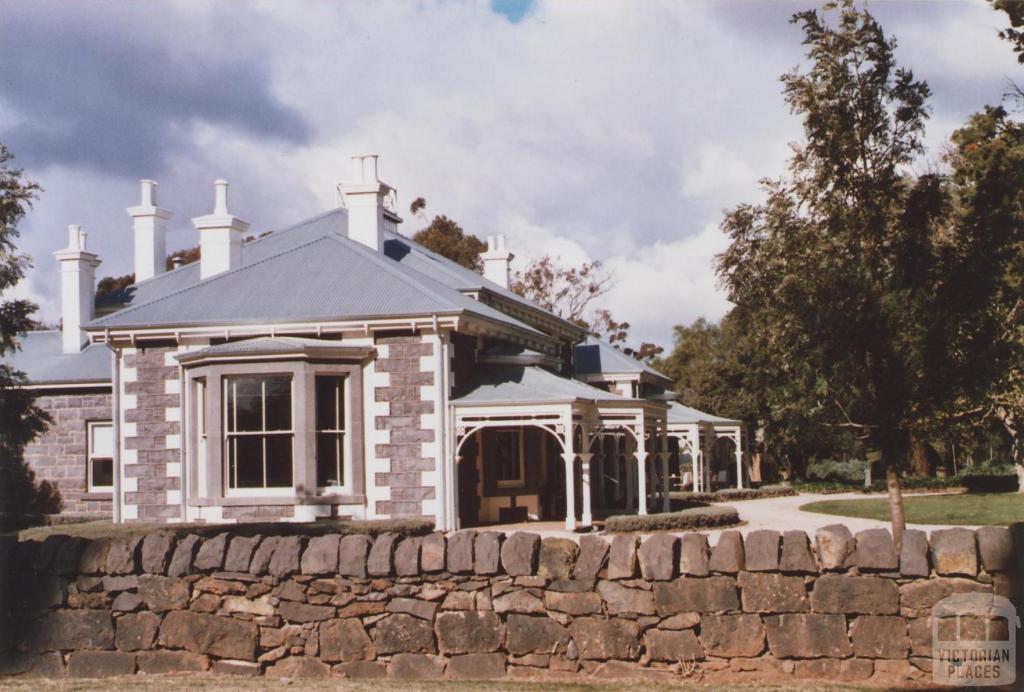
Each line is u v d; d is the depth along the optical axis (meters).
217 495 22.05
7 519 28.34
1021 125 16.66
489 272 38.22
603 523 24.52
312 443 21.84
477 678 8.12
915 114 11.39
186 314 23.52
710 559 7.97
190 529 19.44
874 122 11.41
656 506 29.14
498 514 25.08
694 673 7.87
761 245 11.69
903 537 7.74
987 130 16.31
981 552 7.57
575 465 29.83
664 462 27.44
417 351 22.33
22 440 27.62
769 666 7.78
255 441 22.17
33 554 8.90
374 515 22.16
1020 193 11.45
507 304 30.50
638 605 8.01
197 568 8.65
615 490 33.94
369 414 22.39
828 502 33.06
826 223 11.52
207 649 8.54
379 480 22.25
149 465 23.38
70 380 29.19
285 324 22.73
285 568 8.49
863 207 11.38
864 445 11.89
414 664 8.26
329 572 8.47
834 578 7.75
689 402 57.19
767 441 53.00
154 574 8.72
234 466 22.22
